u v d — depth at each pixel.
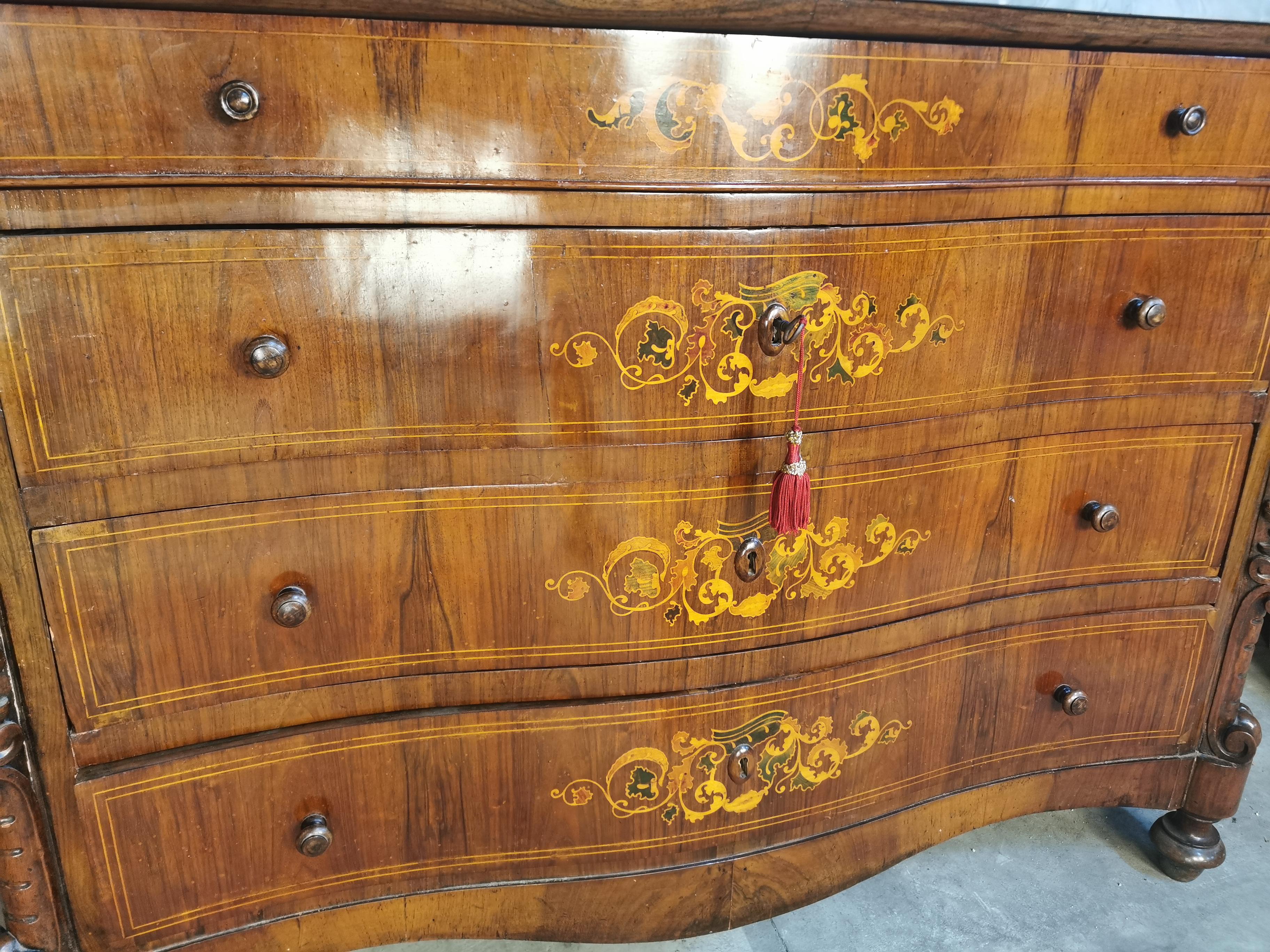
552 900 1.14
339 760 1.02
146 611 0.90
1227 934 1.32
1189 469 1.20
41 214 0.76
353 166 0.81
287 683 0.98
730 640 1.07
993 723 1.27
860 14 0.82
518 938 1.16
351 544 0.94
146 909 1.00
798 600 1.08
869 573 1.10
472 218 0.85
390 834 1.07
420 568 0.97
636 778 1.10
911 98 0.90
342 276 0.84
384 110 0.80
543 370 0.91
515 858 1.11
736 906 1.20
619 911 1.16
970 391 1.06
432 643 1.01
